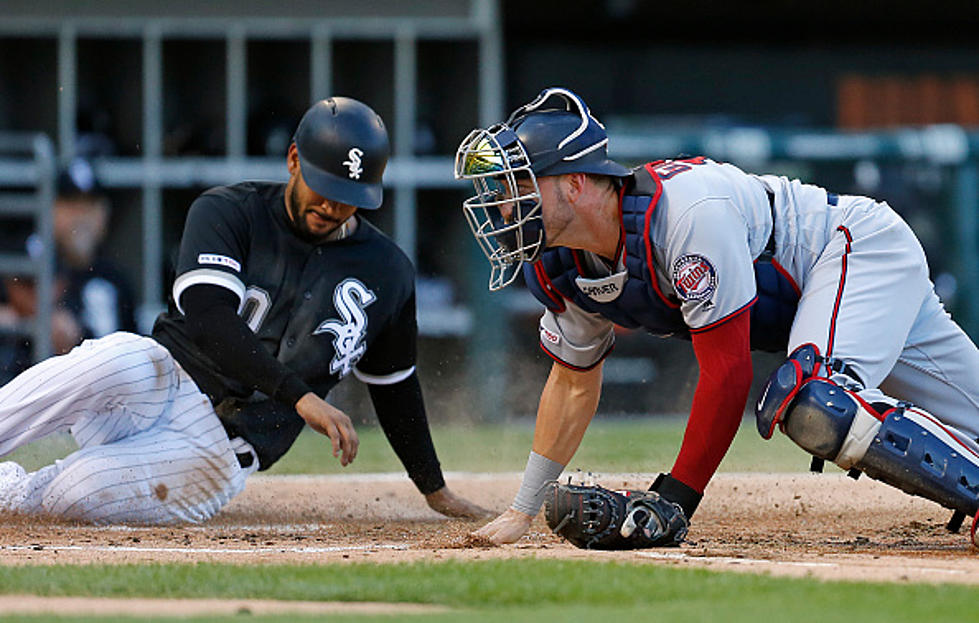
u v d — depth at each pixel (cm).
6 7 5059
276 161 5062
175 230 4912
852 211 1373
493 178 1267
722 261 1245
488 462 2925
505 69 5572
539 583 1020
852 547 1391
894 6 5584
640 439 3303
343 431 1595
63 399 1698
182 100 5141
